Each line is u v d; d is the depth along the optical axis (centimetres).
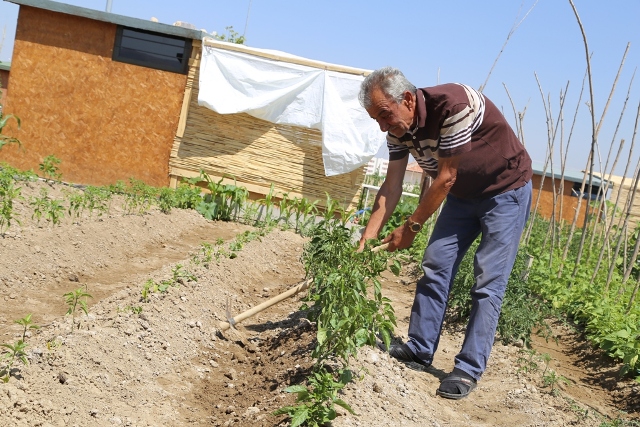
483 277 540
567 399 572
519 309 732
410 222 519
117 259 838
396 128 493
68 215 974
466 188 536
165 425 420
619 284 1152
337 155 1216
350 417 416
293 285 859
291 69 1222
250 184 1270
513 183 533
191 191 1257
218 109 1229
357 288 483
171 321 579
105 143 1296
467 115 482
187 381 507
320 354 466
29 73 1297
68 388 414
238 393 491
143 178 1295
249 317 659
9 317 567
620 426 534
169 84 1279
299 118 1231
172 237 1041
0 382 386
